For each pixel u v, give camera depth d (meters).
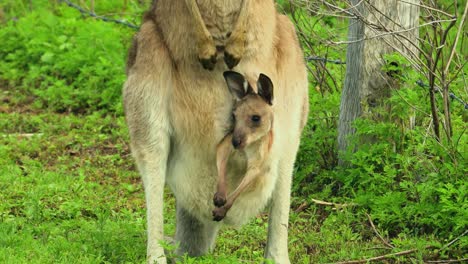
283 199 16.89
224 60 15.90
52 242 17.80
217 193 15.62
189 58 15.97
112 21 32.62
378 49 21.20
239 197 16.09
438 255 18.11
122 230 18.75
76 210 20.50
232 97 16.02
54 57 31.48
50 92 29.31
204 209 16.69
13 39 32.94
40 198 21.22
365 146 21.19
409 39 20.31
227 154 15.84
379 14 20.92
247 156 15.77
